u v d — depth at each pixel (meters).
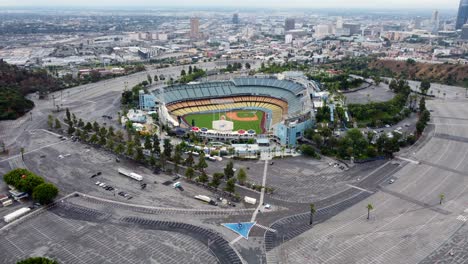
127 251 197.00
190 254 194.75
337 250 197.75
